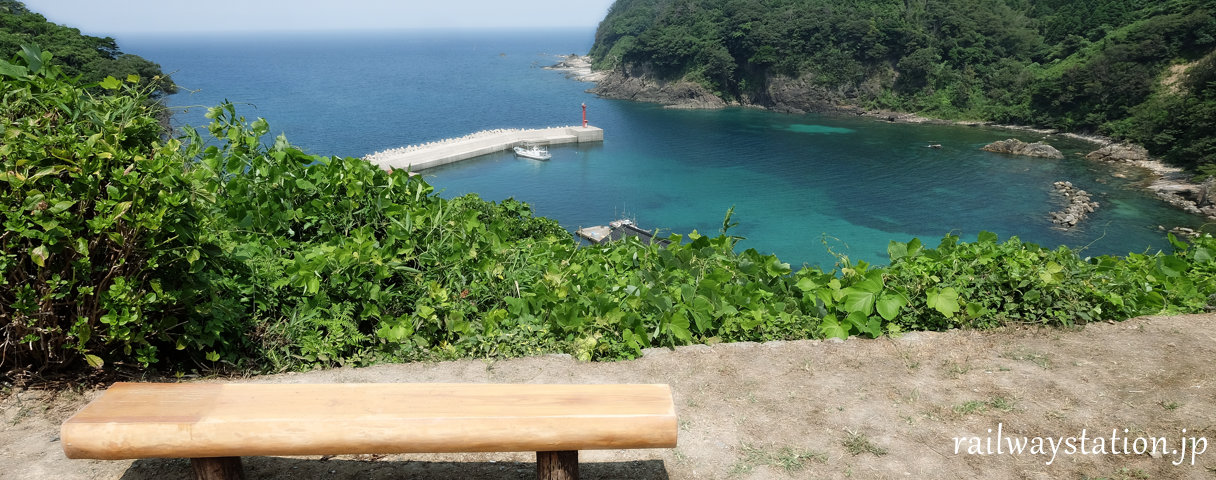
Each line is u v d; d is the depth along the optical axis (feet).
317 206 17.11
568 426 7.08
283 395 7.41
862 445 10.41
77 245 9.45
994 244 18.19
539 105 416.05
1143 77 260.62
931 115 327.47
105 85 11.43
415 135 319.68
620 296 15.58
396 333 13.43
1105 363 13.37
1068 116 282.15
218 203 15.60
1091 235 148.77
